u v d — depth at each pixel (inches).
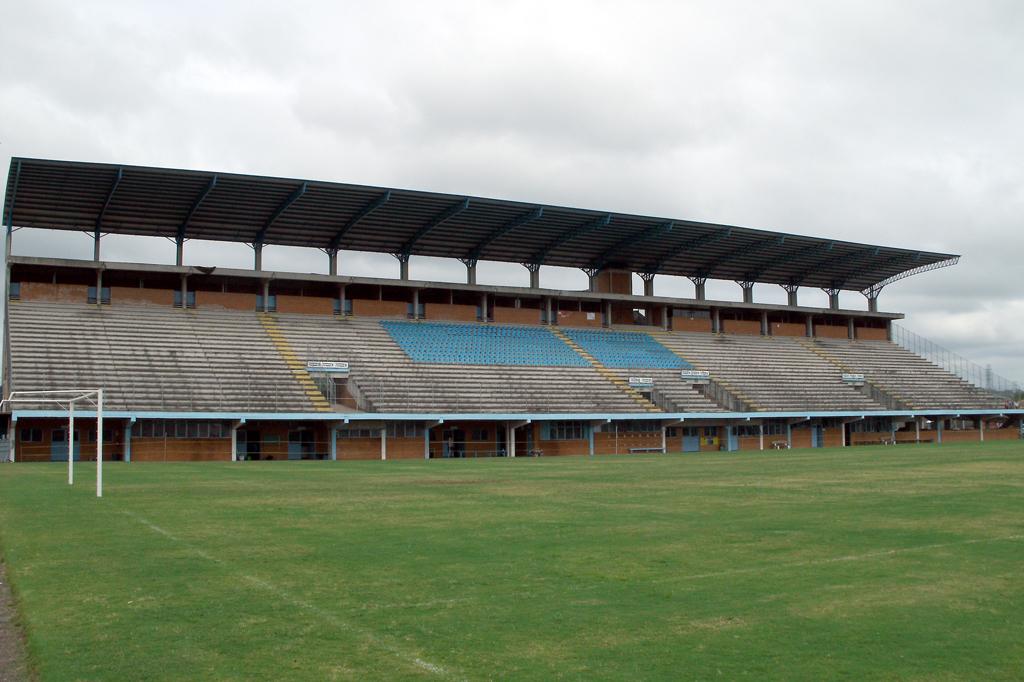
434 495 1072.8
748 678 336.5
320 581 512.1
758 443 3115.2
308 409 2367.1
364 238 2854.3
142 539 681.0
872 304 3924.7
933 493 1039.0
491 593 478.3
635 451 2861.7
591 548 624.4
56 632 406.0
